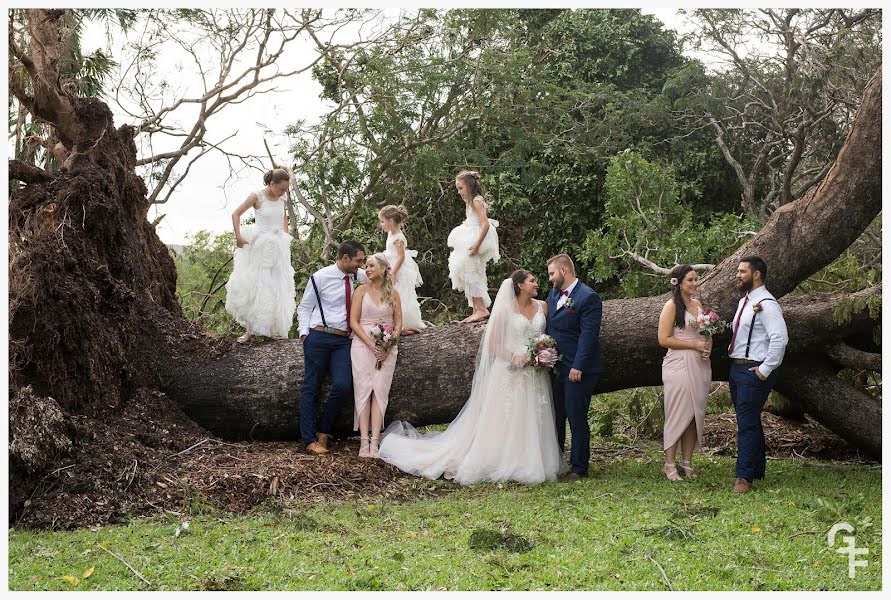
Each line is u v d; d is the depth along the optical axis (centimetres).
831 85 1742
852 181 800
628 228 1429
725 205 2081
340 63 1664
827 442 965
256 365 866
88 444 704
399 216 912
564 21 2120
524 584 500
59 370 739
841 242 827
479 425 791
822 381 869
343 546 574
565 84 2055
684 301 777
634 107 1986
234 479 707
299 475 738
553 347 788
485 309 940
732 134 2047
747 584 500
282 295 897
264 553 554
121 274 886
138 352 852
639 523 632
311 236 1605
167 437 785
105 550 557
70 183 857
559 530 618
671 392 777
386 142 1614
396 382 865
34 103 912
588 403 794
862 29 1738
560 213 1905
